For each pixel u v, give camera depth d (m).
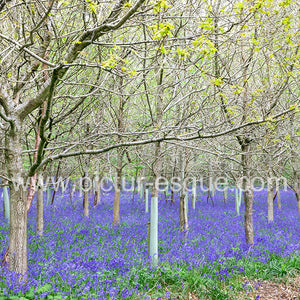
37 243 9.41
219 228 13.48
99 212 17.50
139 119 9.42
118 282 6.60
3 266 6.16
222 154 6.74
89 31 4.95
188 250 9.02
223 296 6.56
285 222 15.05
